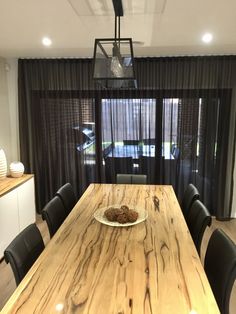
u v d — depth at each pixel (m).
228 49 3.41
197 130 3.97
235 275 1.40
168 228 1.98
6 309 1.17
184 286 1.31
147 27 2.51
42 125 4.14
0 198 2.91
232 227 3.89
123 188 3.07
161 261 1.53
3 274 2.78
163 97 3.96
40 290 1.29
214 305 1.19
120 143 4.16
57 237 1.83
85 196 2.76
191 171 4.08
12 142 4.27
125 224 2.00
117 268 1.46
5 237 3.04
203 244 3.33
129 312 1.14
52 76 4.01
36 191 4.27
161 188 3.07
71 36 2.83
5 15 2.25
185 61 3.80
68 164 4.22
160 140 4.09
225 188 4.03
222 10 2.13
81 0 1.88
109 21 2.32
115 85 2.13
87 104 4.08
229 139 3.89
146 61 3.86
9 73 4.11
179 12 2.17
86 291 1.28
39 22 2.42
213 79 3.80
